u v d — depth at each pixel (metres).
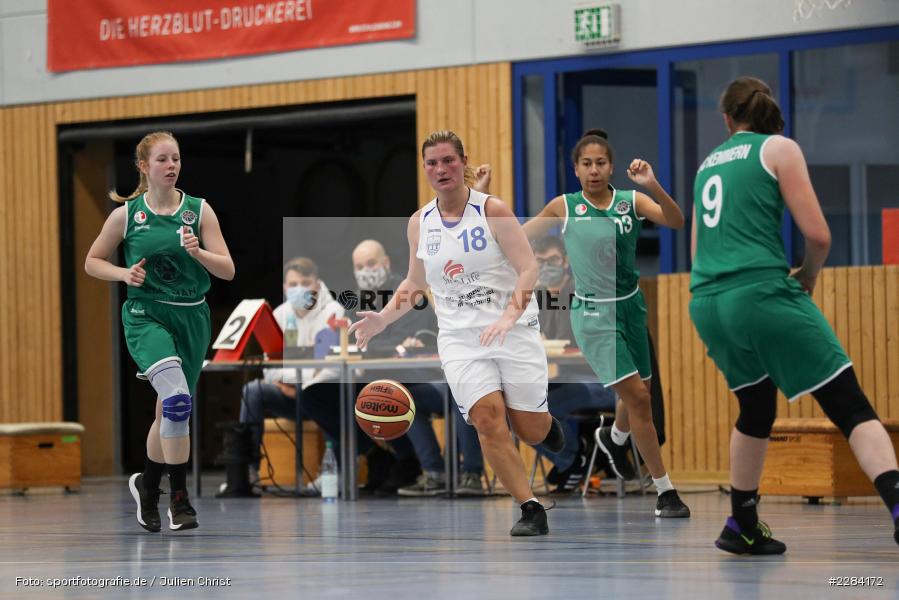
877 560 8.48
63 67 21.89
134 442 23.72
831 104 17.36
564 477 15.83
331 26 20.12
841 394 8.06
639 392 12.20
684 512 12.29
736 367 8.41
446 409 15.59
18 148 22.27
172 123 21.27
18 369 22.31
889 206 17.12
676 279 17.72
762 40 17.61
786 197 8.21
